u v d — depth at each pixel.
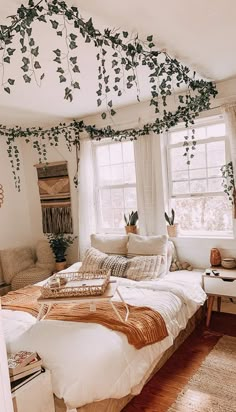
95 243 3.71
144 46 2.20
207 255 3.38
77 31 1.91
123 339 1.89
